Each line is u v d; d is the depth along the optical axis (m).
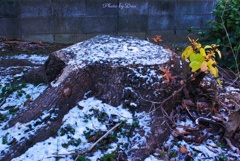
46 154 1.95
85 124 2.14
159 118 2.21
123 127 2.12
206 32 3.98
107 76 2.27
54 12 4.53
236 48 3.49
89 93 2.31
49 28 4.61
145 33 4.83
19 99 2.53
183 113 2.41
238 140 2.25
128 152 2.00
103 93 2.29
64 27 4.64
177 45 4.79
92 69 2.28
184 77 2.39
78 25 4.66
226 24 3.75
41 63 3.55
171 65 2.34
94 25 4.70
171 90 2.29
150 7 4.68
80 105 2.24
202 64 1.94
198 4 4.73
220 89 2.84
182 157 2.04
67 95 2.22
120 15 4.68
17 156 1.96
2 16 4.43
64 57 2.41
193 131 2.25
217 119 2.34
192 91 2.51
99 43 2.67
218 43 3.61
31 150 1.99
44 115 2.14
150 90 2.23
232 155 2.10
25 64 3.48
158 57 2.38
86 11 4.59
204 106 2.47
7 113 2.36
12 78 2.92
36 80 2.75
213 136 2.27
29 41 4.62
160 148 2.10
